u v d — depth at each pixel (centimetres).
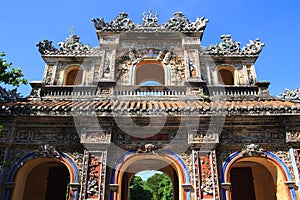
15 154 1463
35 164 1567
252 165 1825
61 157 1460
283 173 1431
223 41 2152
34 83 1862
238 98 1825
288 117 1484
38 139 1495
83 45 2127
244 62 2066
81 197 1356
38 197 1739
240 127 1517
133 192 5325
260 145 1491
